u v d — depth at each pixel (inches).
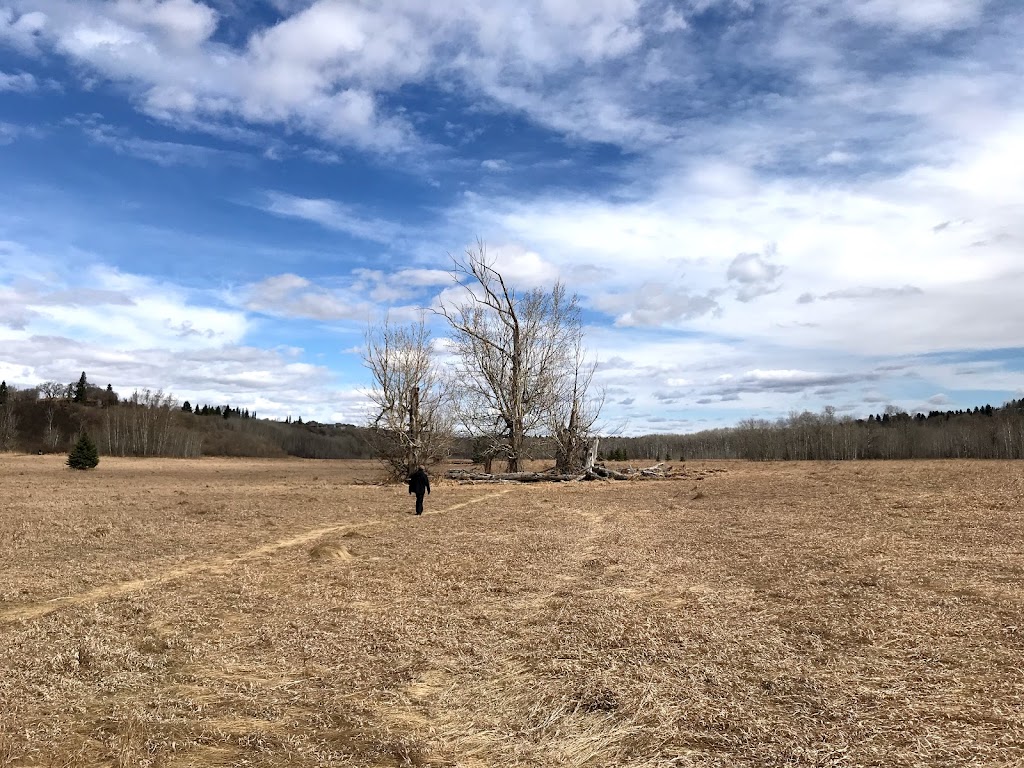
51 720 230.7
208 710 239.3
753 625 330.0
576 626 335.3
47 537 644.1
